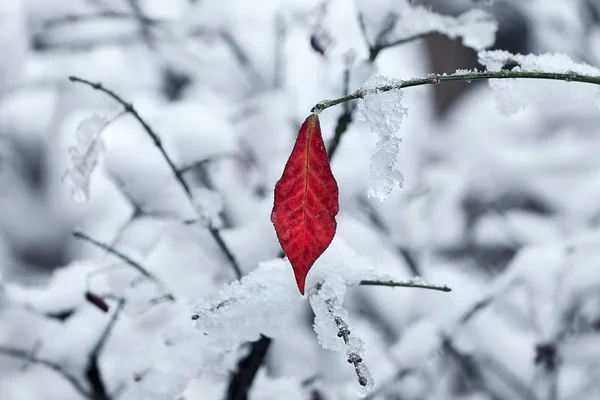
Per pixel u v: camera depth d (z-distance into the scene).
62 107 1.39
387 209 1.10
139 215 0.73
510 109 0.60
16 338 0.75
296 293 0.58
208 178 0.92
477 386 1.00
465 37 0.68
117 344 0.70
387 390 0.81
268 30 1.23
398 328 1.08
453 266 1.18
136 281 0.67
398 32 0.67
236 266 0.67
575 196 1.30
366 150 1.09
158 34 1.21
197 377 0.66
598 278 0.80
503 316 1.03
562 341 0.84
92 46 1.28
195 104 1.02
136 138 1.20
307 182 0.49
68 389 1.12
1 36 1.33
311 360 0.99
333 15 0.83
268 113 1.08
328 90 0.85
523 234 1.25
